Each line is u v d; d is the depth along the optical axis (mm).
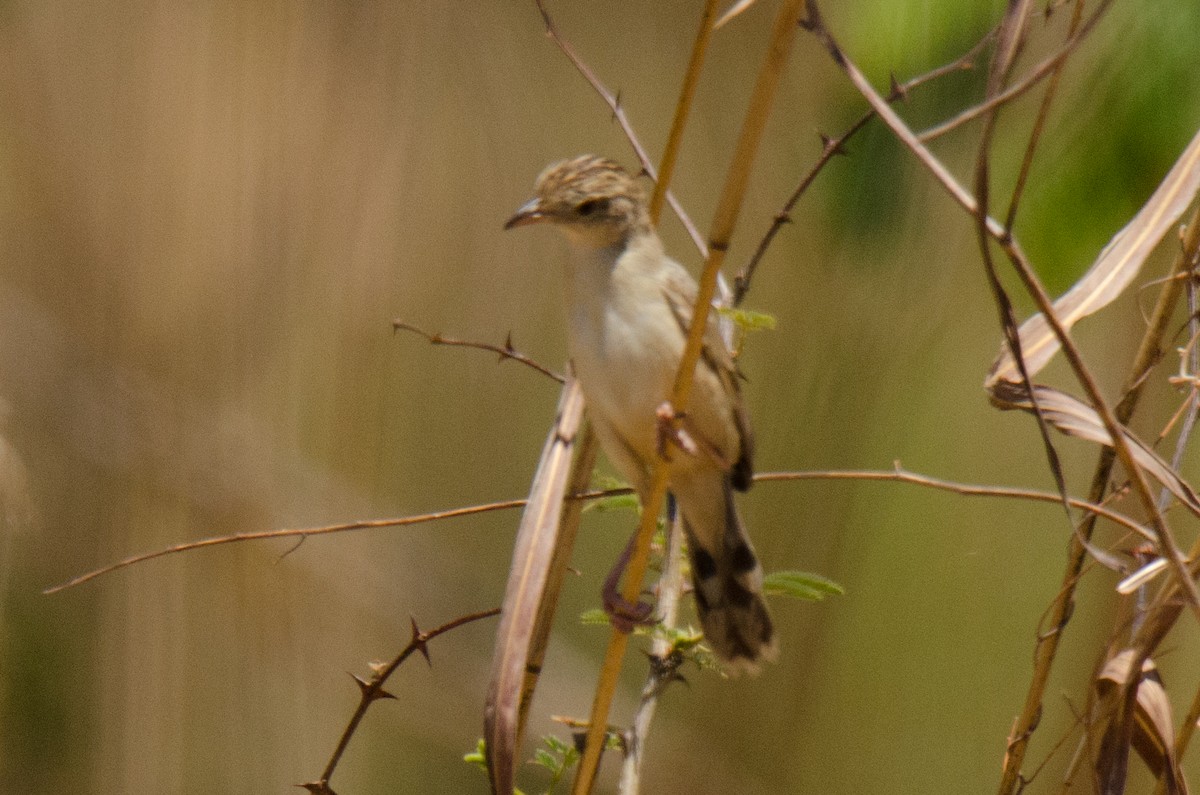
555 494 5191
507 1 12031
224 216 10805
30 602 11156
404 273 11781
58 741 11117
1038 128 4523
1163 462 5465
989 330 11961
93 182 10859
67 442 10852
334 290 11195
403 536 12219
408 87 11102
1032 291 4570
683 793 11438
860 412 10219
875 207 7629
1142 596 6129
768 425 10352
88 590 11258
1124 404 5988
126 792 11047
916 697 12039
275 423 11219
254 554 11203
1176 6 6707
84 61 10820
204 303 10938
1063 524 12570
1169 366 8766
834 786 11555
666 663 6164
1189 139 6664
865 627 11914
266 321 11031
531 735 12234
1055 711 10750
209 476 11094
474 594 12555
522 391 12922
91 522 11180
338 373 11281
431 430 12633
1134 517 7793
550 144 12164
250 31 10516
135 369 10969
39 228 10945
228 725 11281
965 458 12195
